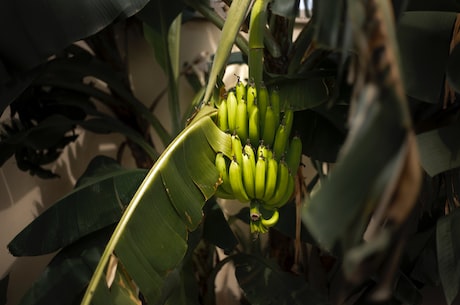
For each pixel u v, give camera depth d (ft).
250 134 5.39
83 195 6.06
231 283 10.51
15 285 9.50
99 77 8.11
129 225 4.80
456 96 6.85
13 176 9.54
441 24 5.48
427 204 7.84
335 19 2.61
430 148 5.58
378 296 2.09
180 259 5.03
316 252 9.44
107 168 7.12
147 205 4.91
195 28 10.59
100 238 5.99
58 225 5.90
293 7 5.35
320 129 7.16
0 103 6.08
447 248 5.90
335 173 2.22
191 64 10.33
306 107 6.03
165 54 8.14
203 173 5.24
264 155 5.15
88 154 10.12
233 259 7.86
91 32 5.65
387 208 2.02
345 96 6.11
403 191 1.96
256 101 5.43
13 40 5.65
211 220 7.09
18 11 5.52
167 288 6.23
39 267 9.72
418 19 5.51
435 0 5.54
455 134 5.59
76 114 9.03
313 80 6.07
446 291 5.75
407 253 8.05
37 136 8.20
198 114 5.53
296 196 6.64
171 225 5.01
